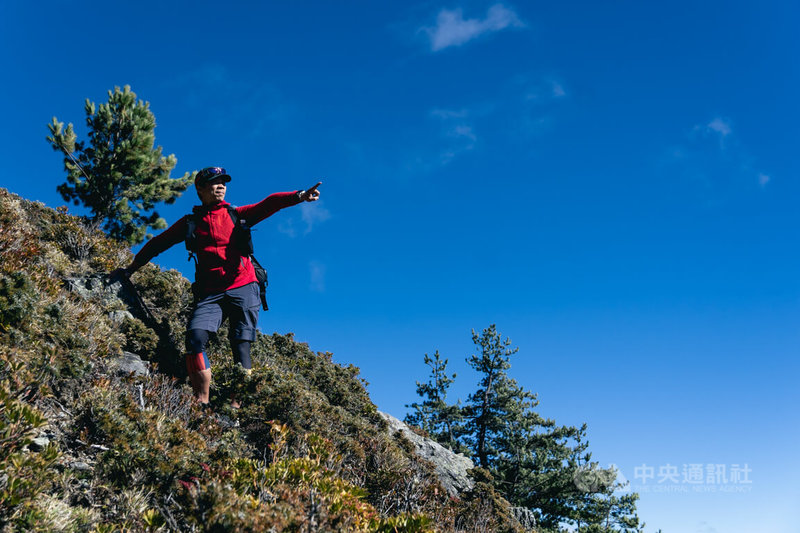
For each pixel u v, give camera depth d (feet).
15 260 18.76
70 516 9.91
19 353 12.85
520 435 96.12
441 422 111.04
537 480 83.25
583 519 80.84
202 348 18.02
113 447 12.01
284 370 31.04
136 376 17.70
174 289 26.84
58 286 19.86
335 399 33.68
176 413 16.69
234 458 13.47
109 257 25.76
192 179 54.39
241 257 19.34
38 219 26.48
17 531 8.77
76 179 49.03
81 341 16.24
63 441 12.52
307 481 12.42
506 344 106.11
